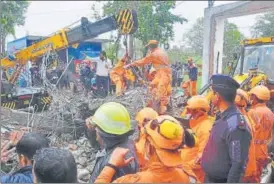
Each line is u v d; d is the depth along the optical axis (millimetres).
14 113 5957
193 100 3754
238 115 3012
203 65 10656
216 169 3027
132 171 2402
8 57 8867
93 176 2580
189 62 11070
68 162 2037
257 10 7023
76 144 6102
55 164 1986
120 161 2348
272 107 7539
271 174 4496
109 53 11891
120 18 8641
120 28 8680
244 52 9195
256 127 4336
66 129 6371
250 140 2973
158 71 8164
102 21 8742
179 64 11719
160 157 2164
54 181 1978
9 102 8305
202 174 3385
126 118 2518
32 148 2410
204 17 10234
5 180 2283
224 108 3092
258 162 4406
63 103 6895
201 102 3715
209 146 3105
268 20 8539
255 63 8922
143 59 8281
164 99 8000
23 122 6000
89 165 5414
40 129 6125
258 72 8250
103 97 8992
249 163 3318
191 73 10781
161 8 10359
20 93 8305
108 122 2473
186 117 4102
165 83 8078
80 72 10773
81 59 11383
